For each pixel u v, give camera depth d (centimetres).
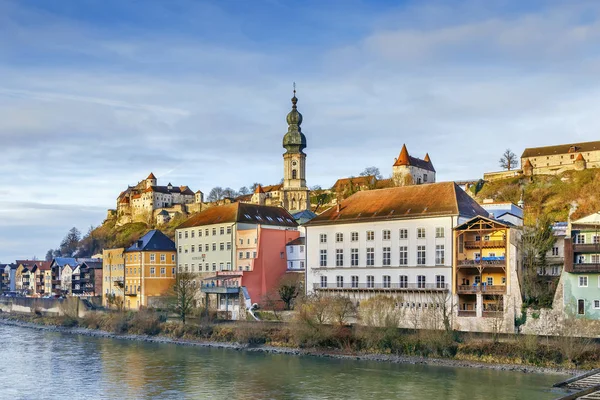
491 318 9444
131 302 15475
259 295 13012
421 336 9231
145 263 15188
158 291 15238
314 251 12094
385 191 11925
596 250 8769
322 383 7794
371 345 9631
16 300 19088
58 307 16650
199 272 14812
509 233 9500
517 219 12244
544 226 10381
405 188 11694
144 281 15125
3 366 9450
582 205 18250
